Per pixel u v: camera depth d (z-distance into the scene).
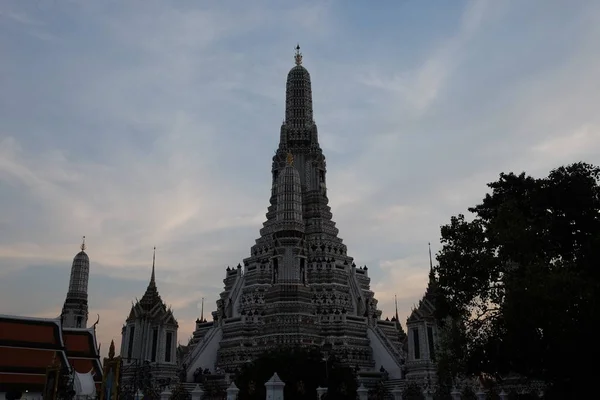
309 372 81.38
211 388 108.12
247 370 83.75
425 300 109.38
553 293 44.12
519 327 46.62
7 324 70.62
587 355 46.41
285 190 128.75
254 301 127.00
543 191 57.94
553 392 52.03
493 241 52.94
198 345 125.00
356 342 118.69
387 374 114.00
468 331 54.34
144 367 99.19
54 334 73.75
